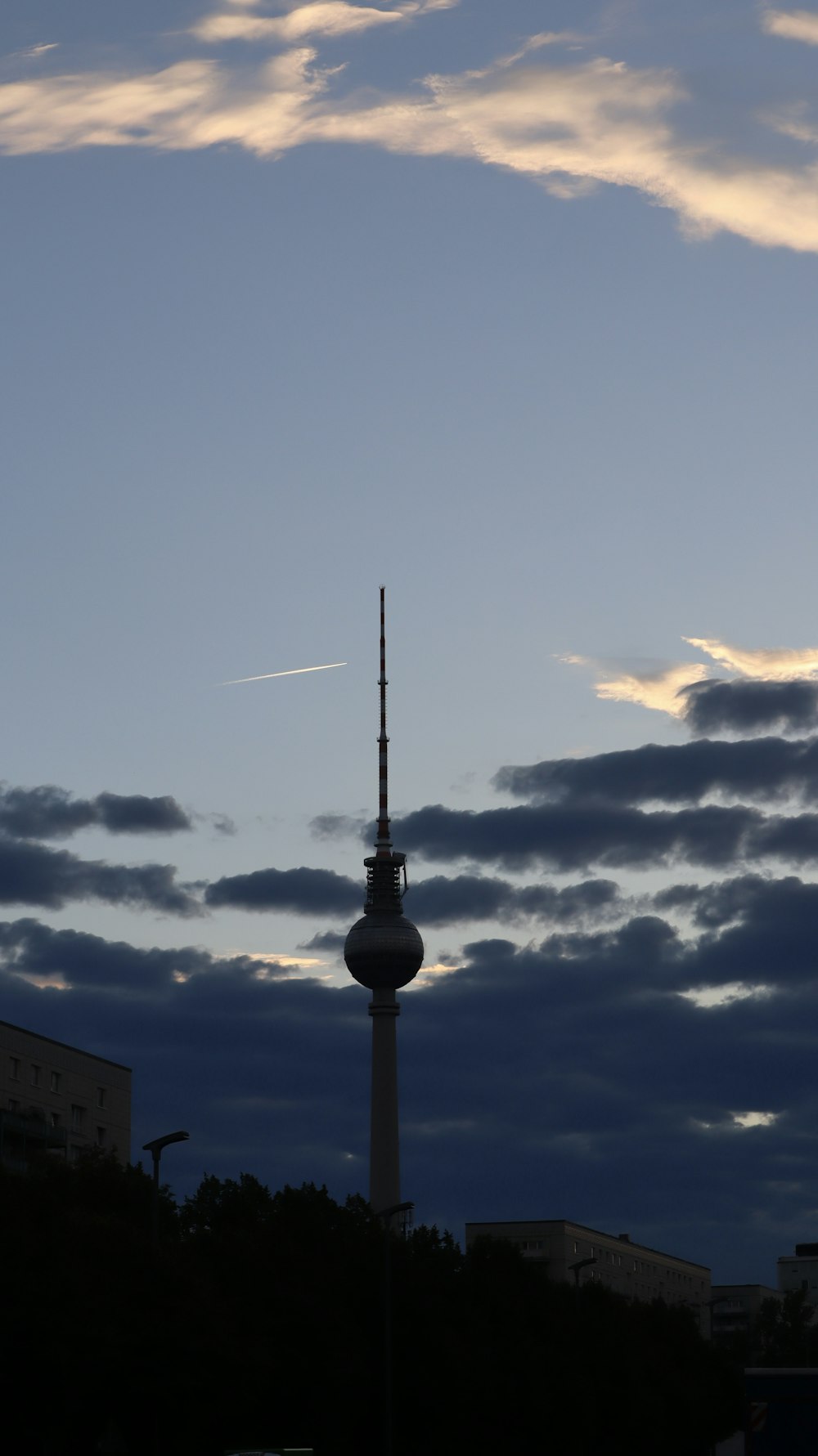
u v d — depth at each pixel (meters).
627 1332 111.06
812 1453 46.72
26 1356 61.31
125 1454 73.75
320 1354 75.50
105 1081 146.50
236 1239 79.38
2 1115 122.38
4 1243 64.62
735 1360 168.00
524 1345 91.62
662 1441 115.81
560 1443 96.25
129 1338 63.59
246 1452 53.34
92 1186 92.06
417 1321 83.38
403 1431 83.31
